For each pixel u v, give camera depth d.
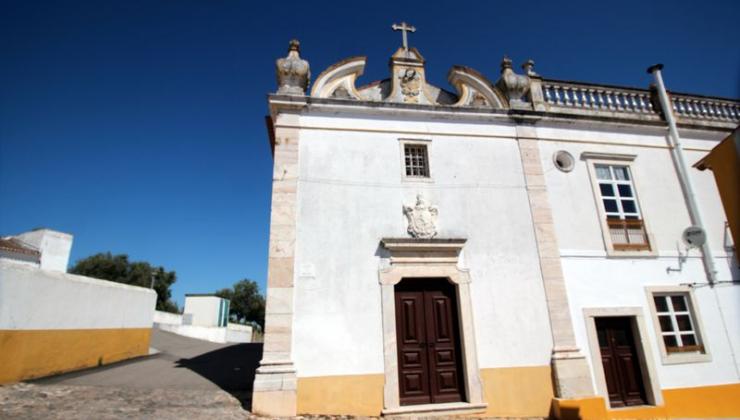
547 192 8.97
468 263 8.09
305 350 7.02
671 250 9.02
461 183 8.67
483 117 9.24
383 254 7.86
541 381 7.59
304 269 7.46
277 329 7.01
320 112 8.63
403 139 8.80
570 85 10.16
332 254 7.65
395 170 8.51
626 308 8.34
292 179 7.99
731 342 8.47
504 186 8.83
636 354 8.23
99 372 10.26
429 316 7.83
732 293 8.88
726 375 8.20
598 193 9.17
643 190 9.47
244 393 7.91
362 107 8.71
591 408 7.41
